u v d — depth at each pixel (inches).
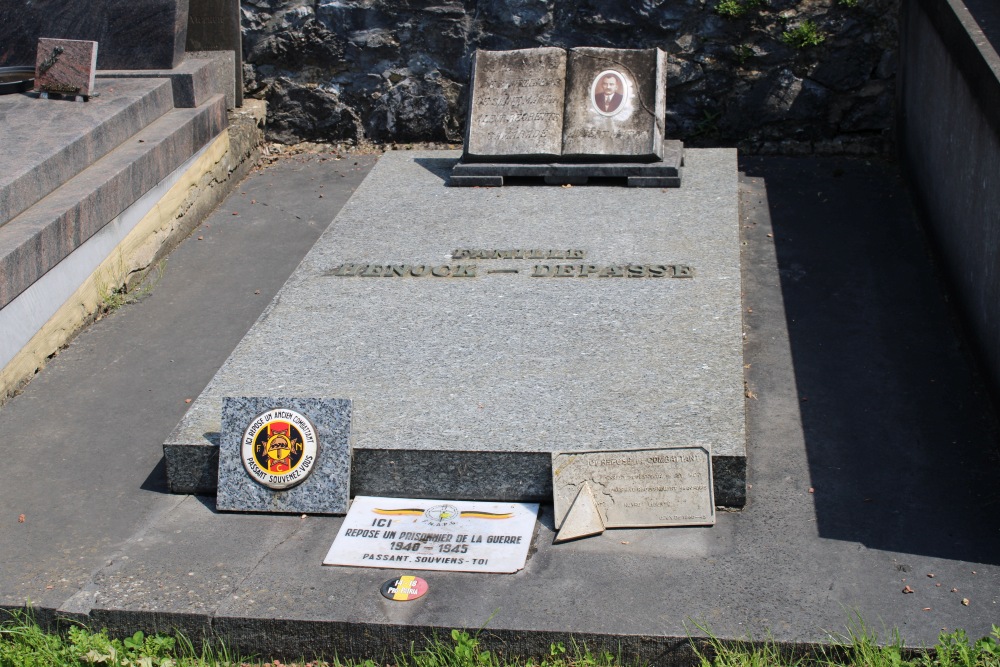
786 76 154.2
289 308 115.5
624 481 92.4
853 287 123.6
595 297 114.4
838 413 104.5
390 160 152.6
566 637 82.5
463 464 94.3
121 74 149.6
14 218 117.4
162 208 137.6
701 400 98.2
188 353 118.9
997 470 96.5
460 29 160.2
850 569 87.0
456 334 109.5
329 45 163.5
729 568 87.4
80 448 105.2
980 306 107.7
